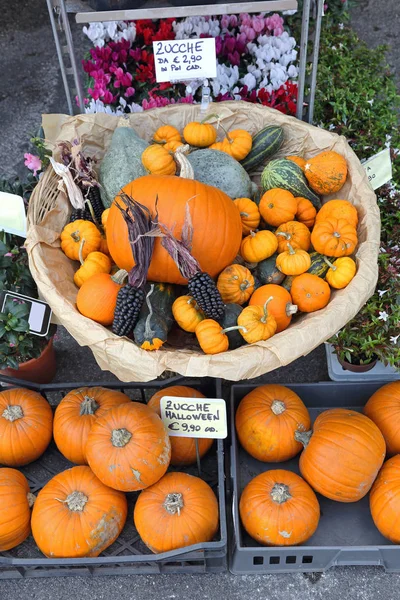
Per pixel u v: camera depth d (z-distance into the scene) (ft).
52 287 4.59
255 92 6.59
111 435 4.21
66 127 5.70
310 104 5.98
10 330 4.77
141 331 4.24
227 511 4.80
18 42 9.67
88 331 4.32
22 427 4.72
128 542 4.52
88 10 5.33
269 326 4.33
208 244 4.47
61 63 5.70
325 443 4.42
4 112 8.71
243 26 6.93
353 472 4.34
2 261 5.05
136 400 5.53
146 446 4.15
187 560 4.36
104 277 4.54
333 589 4.62
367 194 5.15
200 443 4.76
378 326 5.10
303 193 5.33
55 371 6.00
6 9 10.16
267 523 4.26
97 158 5.92
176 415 4.41
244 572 4.62
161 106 6.50
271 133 5.68
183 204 4.42
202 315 4.43
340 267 4.67
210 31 6.94
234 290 4.63
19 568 4.39
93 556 4.29
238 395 5.15
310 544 4.57
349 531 4.64
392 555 4.40
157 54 5.67
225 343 4.29
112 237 4.58
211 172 5.20
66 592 4.66
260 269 4.99
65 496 4.30
